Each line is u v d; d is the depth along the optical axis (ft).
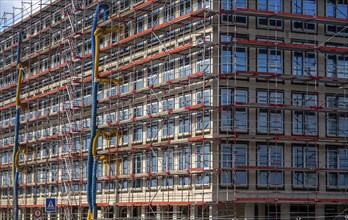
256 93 190.49
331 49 194.08
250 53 191.72
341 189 196.75
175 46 202.80
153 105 209.46
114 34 229.86
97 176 229.25
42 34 265.54
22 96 282.56
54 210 164.14
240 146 188.14
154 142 207.21
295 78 188.96
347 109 193.77
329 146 197.06
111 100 221.87
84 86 240.12
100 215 227.81
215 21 189.37
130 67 214.48
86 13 240.32
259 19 193.67
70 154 231.09
